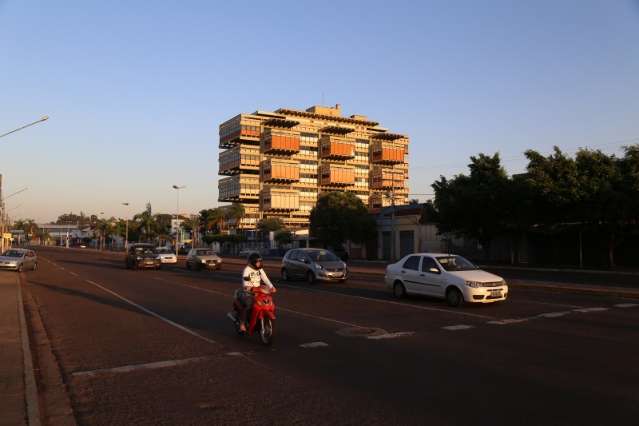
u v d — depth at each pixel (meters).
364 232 59.91
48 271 34.19
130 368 8.22
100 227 144.00
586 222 33.53
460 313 13.64
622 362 8.18
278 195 113.06
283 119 118.19
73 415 6.07
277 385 7.13
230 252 100.38
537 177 32.03
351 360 8.50
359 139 127.88
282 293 19.11
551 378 7.27
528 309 14.41
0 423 5.52
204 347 9.73
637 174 29.47
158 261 36.19
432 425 5.52
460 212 37.88
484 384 7.01
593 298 17.39
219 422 5.75
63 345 10.12
